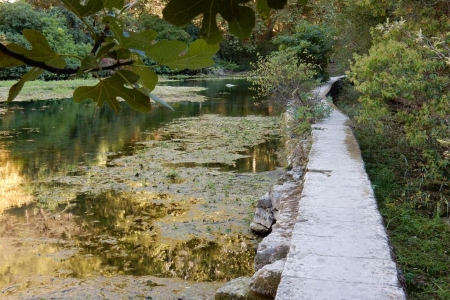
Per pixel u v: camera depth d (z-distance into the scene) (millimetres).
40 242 5281
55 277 4484
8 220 5922
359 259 2895
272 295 3260
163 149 10148
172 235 5520
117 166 8656
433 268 3607
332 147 6258
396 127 7762
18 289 4238
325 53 15852
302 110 8906
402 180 6031
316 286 2562
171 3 702
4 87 21891
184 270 4656
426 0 7086
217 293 3422
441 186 5562
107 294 4176
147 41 796
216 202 6676
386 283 2600
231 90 24703
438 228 4379
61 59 785
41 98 20156
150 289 4277
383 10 8234
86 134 11977
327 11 16469
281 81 11516
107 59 814
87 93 857
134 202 6664
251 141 11125
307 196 4137
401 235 4227
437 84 5664
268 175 8102
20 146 10398
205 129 12789
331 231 3334
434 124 5703
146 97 866
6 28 23688
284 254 3838
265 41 34469
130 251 5086
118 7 799
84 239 5383
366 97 6391
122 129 12789
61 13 25000
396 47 5977
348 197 4105
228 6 716
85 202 6648
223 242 5340
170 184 7527
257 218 5582
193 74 35844
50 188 7289
